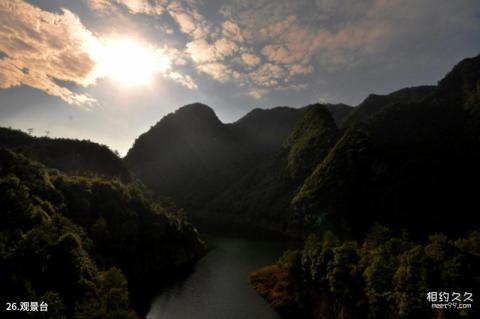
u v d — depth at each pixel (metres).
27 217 65.19
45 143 180.62
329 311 64.31
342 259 62.72
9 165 89.50
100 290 57.00
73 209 94.19
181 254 120.50
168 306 74.75
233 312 71.88
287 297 76.62
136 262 98.50
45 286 50.97
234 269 110.12
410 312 42.62
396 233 151.38
